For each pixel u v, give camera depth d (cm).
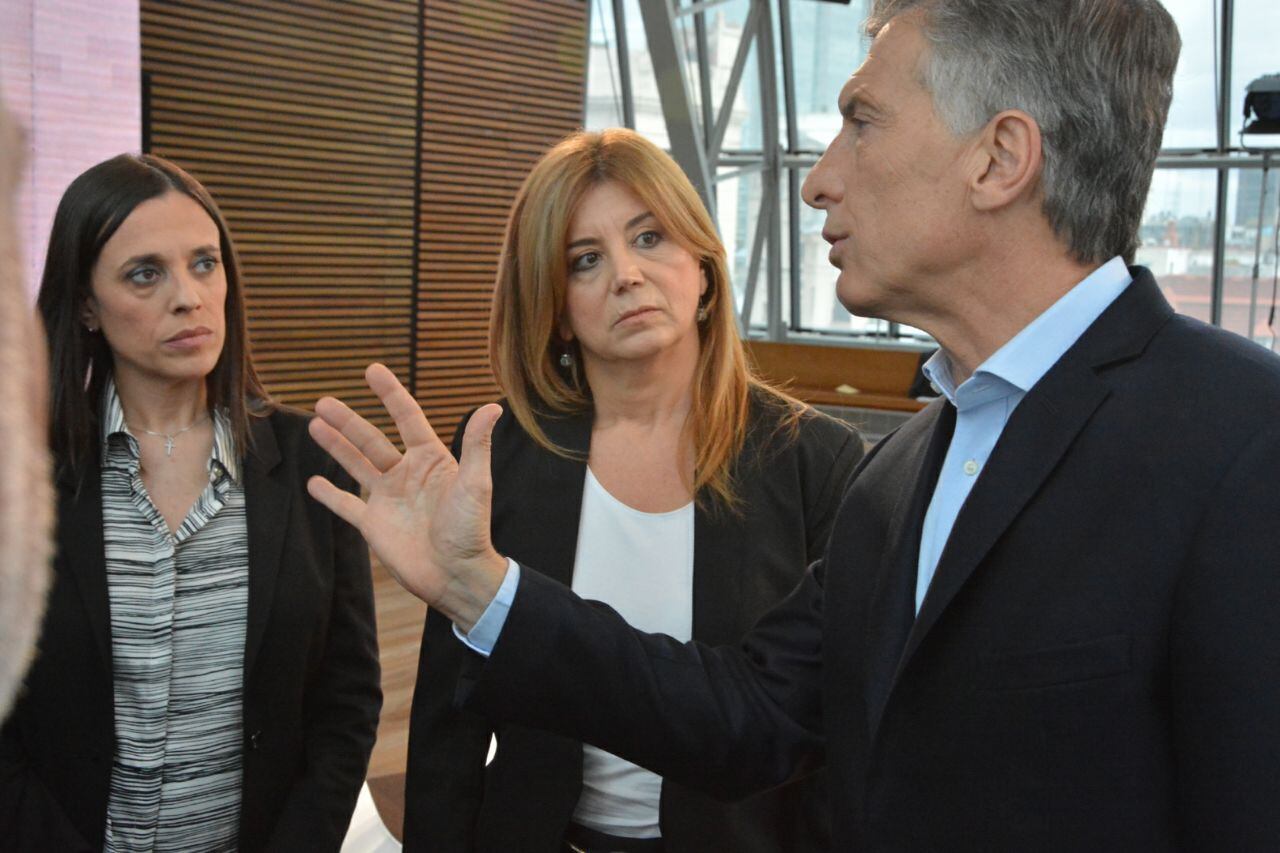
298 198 790
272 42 763
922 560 95
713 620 140
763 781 113
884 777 90
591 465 148
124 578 142
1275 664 71
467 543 104
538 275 142
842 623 102
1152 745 79
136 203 140
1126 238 89
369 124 828
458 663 143
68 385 142
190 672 143
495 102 920
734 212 1384
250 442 152
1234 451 77
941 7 88
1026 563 83
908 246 90
